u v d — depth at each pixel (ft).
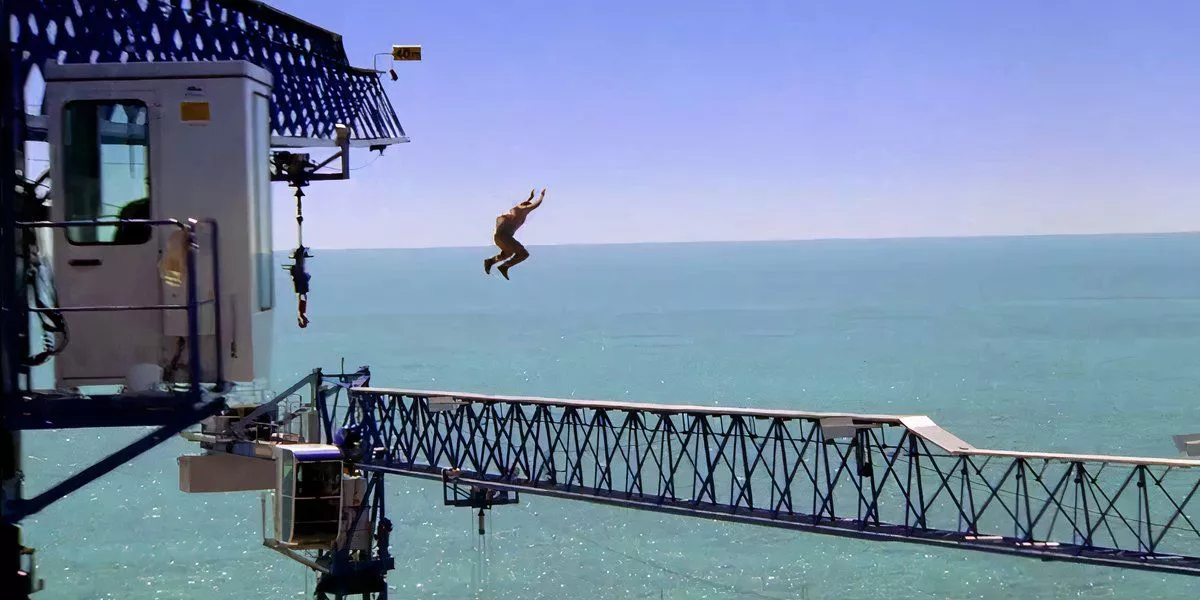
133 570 234.17
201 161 38.11
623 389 526.16
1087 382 505.25
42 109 41.32
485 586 223.30
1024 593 212.43
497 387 542.16
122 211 37.76
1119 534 226.38
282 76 90.27
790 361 623.36
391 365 639.35
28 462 330.34
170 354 37.76
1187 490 265.54
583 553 242.58
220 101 38.19
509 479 141.59
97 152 37.60
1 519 32.91
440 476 140.87
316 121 96.78
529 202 54.80
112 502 286.25
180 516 274.36
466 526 265.75
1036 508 237.66
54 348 37.37
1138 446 348.38
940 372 554.46
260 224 39.52
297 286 96.94
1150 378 514.68
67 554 244.63
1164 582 214.69
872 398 473.67
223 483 90.07
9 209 33.27
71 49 48.34
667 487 133.49
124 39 59.93
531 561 239.30
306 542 85.25
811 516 125.59
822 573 228.02
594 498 135.33
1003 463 274.16
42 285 37.55
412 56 111.86
